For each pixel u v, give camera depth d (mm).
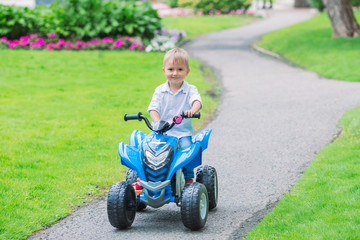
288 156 7812
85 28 20969
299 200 5711
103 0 22516
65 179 6777
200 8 40062
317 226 4793
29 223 5395
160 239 4973
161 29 22734
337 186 5992
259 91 13461
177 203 5219
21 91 13070
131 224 5355
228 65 18328
